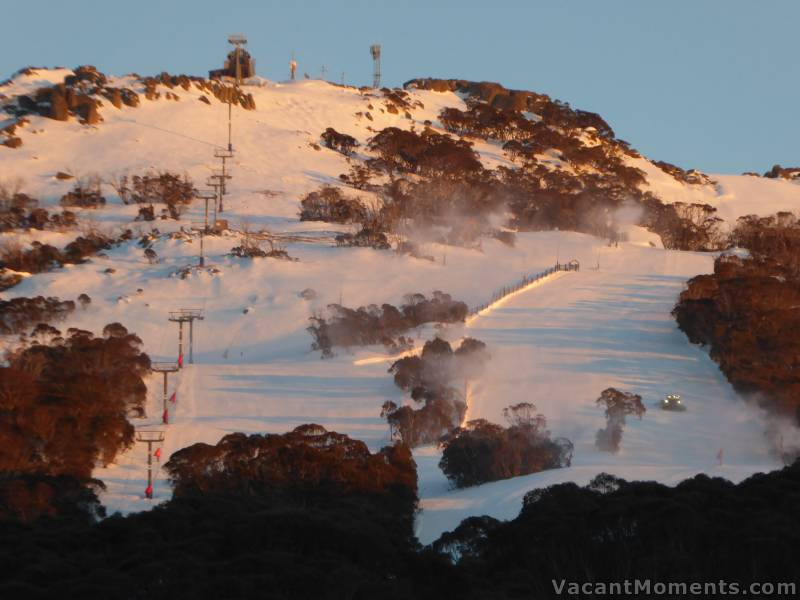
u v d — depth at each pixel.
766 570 131.62
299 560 139.62
